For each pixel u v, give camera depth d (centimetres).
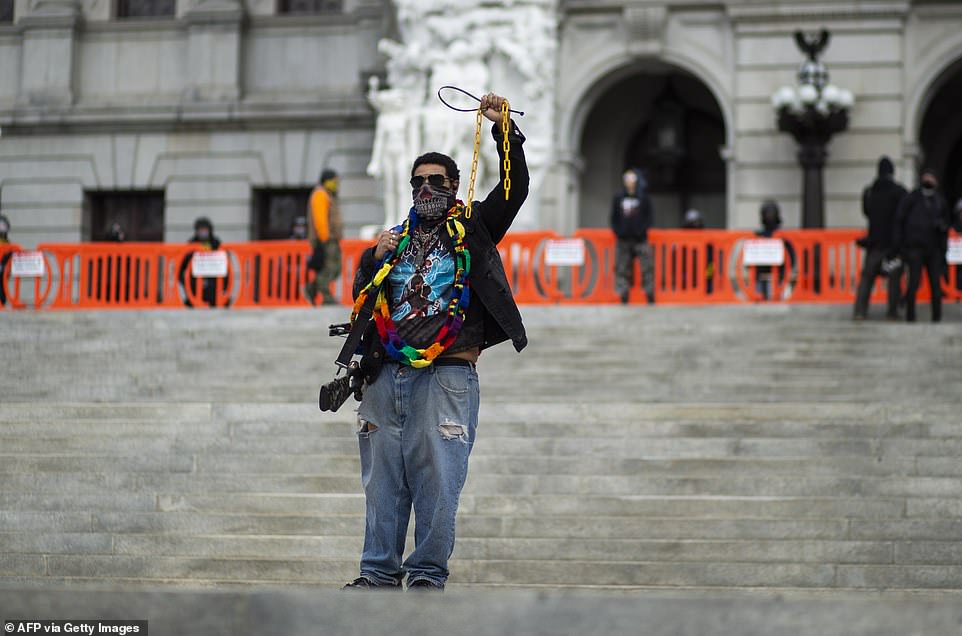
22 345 1862
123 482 1203
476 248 704
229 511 1144
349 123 3083
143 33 3177
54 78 3177
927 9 2825
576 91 2927
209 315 2044
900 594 979
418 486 698
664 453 1260
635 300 2189
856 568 1007
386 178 2659
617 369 1714
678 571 1014
